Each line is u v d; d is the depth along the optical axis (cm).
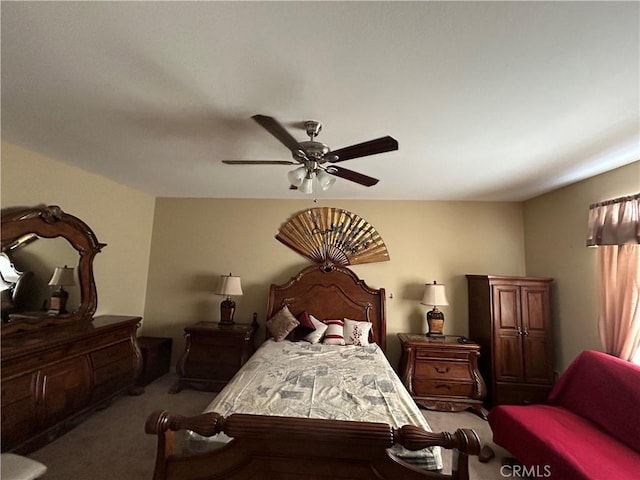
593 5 107
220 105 183
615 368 222
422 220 416
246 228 432
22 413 216
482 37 123
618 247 259
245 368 257
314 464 123
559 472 174
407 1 107
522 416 224
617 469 165
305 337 362
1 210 252
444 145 232
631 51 128
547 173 290
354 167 286
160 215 439
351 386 221
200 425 125
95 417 288
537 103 172
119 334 319
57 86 169
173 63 146
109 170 323
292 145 181
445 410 325
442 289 370
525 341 330
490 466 237
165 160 286
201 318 423
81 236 315
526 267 394
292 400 194
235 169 308
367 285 403
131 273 403
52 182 291
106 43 134
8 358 205
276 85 161
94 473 212
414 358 338
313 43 129
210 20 118
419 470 119
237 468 125
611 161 254
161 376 395
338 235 420
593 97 164
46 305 282
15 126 221
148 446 243
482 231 408
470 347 331
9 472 150
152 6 112
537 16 112
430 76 150
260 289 421
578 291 310
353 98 171
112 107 191
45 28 125
